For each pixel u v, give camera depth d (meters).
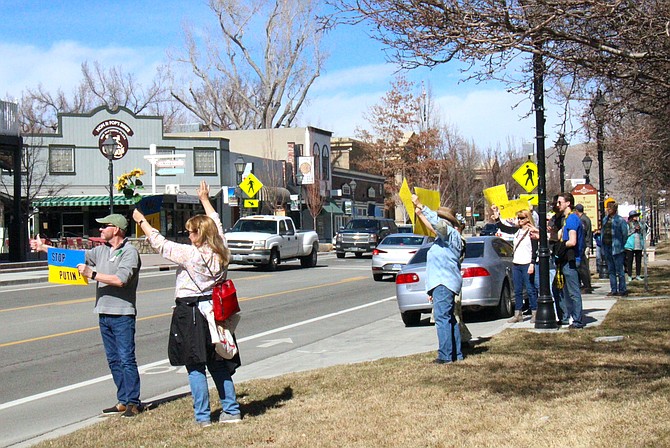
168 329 15.54
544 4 6.78
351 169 77.88
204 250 7.18
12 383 10.55
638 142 13.34
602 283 21.52
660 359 9.55
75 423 8.20
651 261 32.47
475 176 78.88
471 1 6.94
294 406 8.02
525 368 9.38
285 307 19.28
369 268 34.25
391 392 8.42
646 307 14.91
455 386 8.54
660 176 22.66
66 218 48.84
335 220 71.38
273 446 6.54
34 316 17.77
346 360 11.43
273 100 67.25
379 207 76.25
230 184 54.50
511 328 13.16
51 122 75.38
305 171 62.44
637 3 6.99
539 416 7.04
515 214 16.27
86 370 11.45
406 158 70.31
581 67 7.78
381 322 16.16
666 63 7.15
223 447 6.59
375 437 6.66
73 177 49.81
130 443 6.83
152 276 30.11
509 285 15.96
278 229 33.25
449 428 6.82
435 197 10.15
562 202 14.12
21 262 34.75
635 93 8.28
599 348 10.63
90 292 23.81
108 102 78.00
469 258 15.49
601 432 6.38
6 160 35.81
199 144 52.66
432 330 14.47
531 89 8.30
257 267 34.66
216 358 7.37
